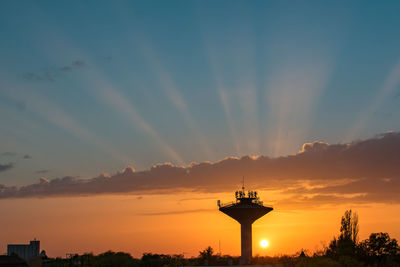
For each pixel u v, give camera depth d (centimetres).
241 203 19462
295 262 19012
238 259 19262
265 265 18562
